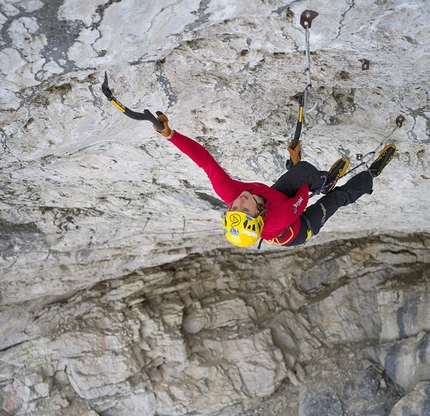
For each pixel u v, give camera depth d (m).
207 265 15.25
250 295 15.28
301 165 4.45
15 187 7.67
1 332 12.72
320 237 13.52
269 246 14.88
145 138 6.29
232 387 13.94
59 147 5.79
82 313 13.43
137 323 13.60
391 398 13.52
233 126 5.95
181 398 13.54
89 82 4.57
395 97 5.29
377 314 14.86
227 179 4.00
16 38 3.69
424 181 7.75
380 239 15.09
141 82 4.70
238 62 4.64
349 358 14.47
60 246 10.30
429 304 13.41
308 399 13.94
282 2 3.76
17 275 11.06
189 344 14.23
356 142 6.44
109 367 13.16
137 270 13.95
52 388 13.13
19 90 4.41
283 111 5.81
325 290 15.48
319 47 4.38
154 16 3.72
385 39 4.21
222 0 3.67
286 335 14.94
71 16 3.56
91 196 8.47
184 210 9.39
